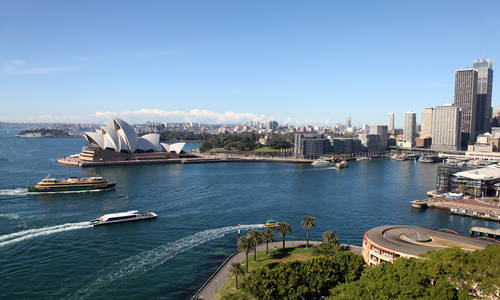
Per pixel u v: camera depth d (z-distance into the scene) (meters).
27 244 125.06
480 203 190.25
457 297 66.75
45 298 89.44
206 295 88.19
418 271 71.62
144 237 134.25
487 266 68.44
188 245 126.44
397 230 105.94
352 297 70.38
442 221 164.12
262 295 81.50
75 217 159.12
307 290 82.75
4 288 93.81
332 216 167.00
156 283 98.00
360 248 118.06
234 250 121.94
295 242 127.12
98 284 96.94
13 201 189.25
